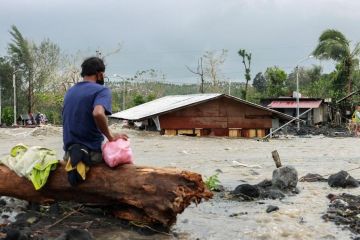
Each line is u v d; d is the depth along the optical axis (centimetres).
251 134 3028
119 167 759
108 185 755
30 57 6500
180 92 8606
